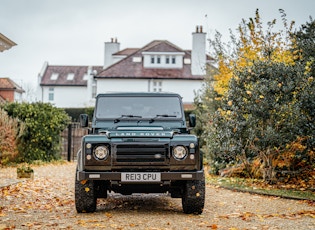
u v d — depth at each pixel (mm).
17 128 18109
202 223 7004
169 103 8914
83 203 7691
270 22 14805
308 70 11664
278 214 7914
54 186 11695
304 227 6848
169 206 8898
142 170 7453
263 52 13969
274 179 12008
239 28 16016
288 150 11531
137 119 8656
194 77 44156
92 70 53062
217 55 17094
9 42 17000
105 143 7434
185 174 7355
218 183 12094
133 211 8180
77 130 22547
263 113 11172
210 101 17984
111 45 49281
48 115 19469
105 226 6746
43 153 19297
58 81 56625
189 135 7684
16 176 13133
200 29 43844
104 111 8773
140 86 44281
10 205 8664
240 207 8688
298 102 10992
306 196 9789
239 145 11641
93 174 7316
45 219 7344
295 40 13469
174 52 44906
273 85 11070
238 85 11828
